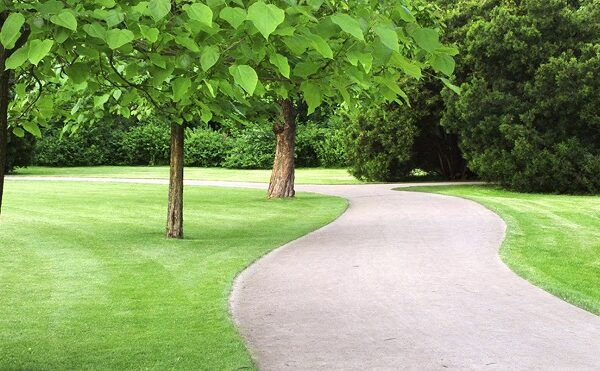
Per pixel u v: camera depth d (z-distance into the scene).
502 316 6.36
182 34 2.65
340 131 31.42
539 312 6.51
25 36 2.92
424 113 26.95
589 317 6.32
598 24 22.44
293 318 6.31
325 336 5.69
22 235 11.97
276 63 2.46
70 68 3.01
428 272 8.59
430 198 19.73
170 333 5.73
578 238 11.65
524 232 12.30
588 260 9.59
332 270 8.76
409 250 10.38
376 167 28.11
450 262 9.30
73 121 8.92
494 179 23.78
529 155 22.16
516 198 20.23
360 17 2.42
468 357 5.09
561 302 6.93
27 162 35.38
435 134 28.55
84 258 9.70
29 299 7.07
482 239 11.45
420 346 5.38
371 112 27.19
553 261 9.48
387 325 6.04
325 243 11.26
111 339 5.56
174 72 3.20
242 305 6.85
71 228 13.07
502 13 22.75
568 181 22.12
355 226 13.58
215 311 6.52
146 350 5.23
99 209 16.78
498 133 23.08
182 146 12.10
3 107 3.44
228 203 19.09
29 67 4.23
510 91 23.14
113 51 3.06
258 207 17.97
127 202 18.69
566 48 22.42
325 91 3.13
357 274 8.48
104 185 25.62
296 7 2.28
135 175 33.84
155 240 11.66
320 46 2.33
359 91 4.04
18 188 23.36
